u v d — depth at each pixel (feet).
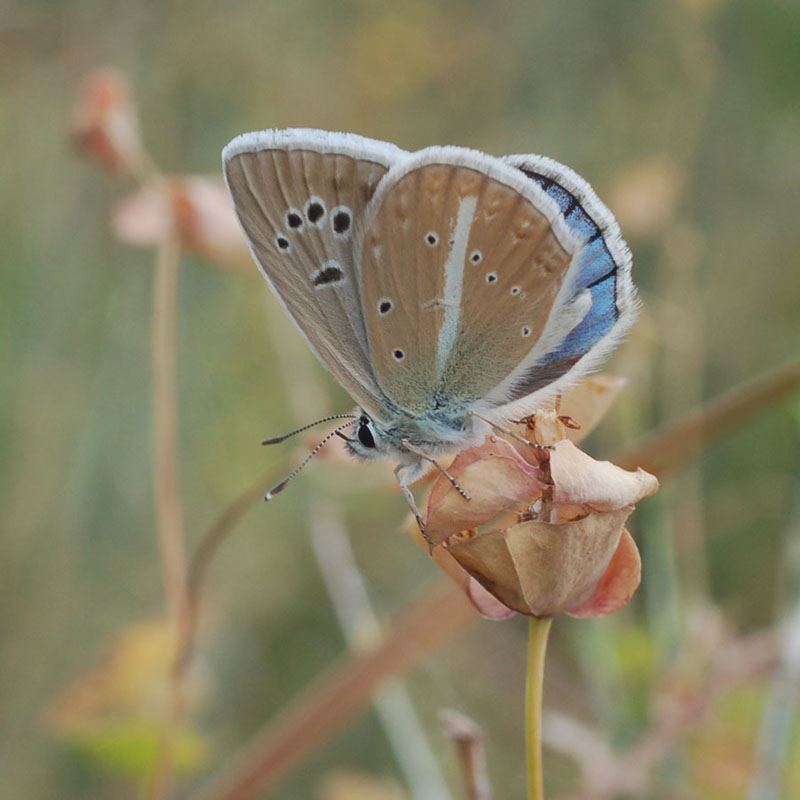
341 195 0.93
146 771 1.01
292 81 1.53
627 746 0.98
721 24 1.49
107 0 1.39
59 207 1.37
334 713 0.95
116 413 1.33
